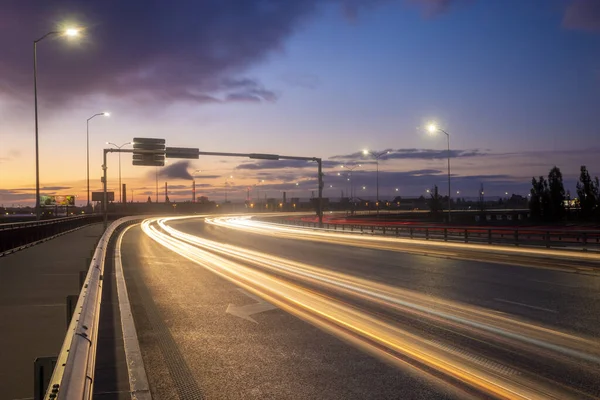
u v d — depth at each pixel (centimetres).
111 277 1561
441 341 775
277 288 1331
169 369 644
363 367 646
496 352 712
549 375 609
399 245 2967
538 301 1116
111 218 7425
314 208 15512
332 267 1844
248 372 630
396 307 1055
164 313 1005
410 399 533
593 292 1239
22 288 1141
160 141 3550
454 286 1352
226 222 8206
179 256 2361
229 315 984
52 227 3222
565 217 5978
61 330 761
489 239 2858
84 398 295
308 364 661
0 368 581
